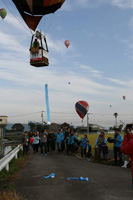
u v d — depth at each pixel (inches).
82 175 311.1
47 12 565.0
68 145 633.6
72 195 215.0
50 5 539.2
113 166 400.5
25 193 225.5
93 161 480.7
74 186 248.2
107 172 335.3
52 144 752.3
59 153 678.5
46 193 223.9
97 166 400.8
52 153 685.9
